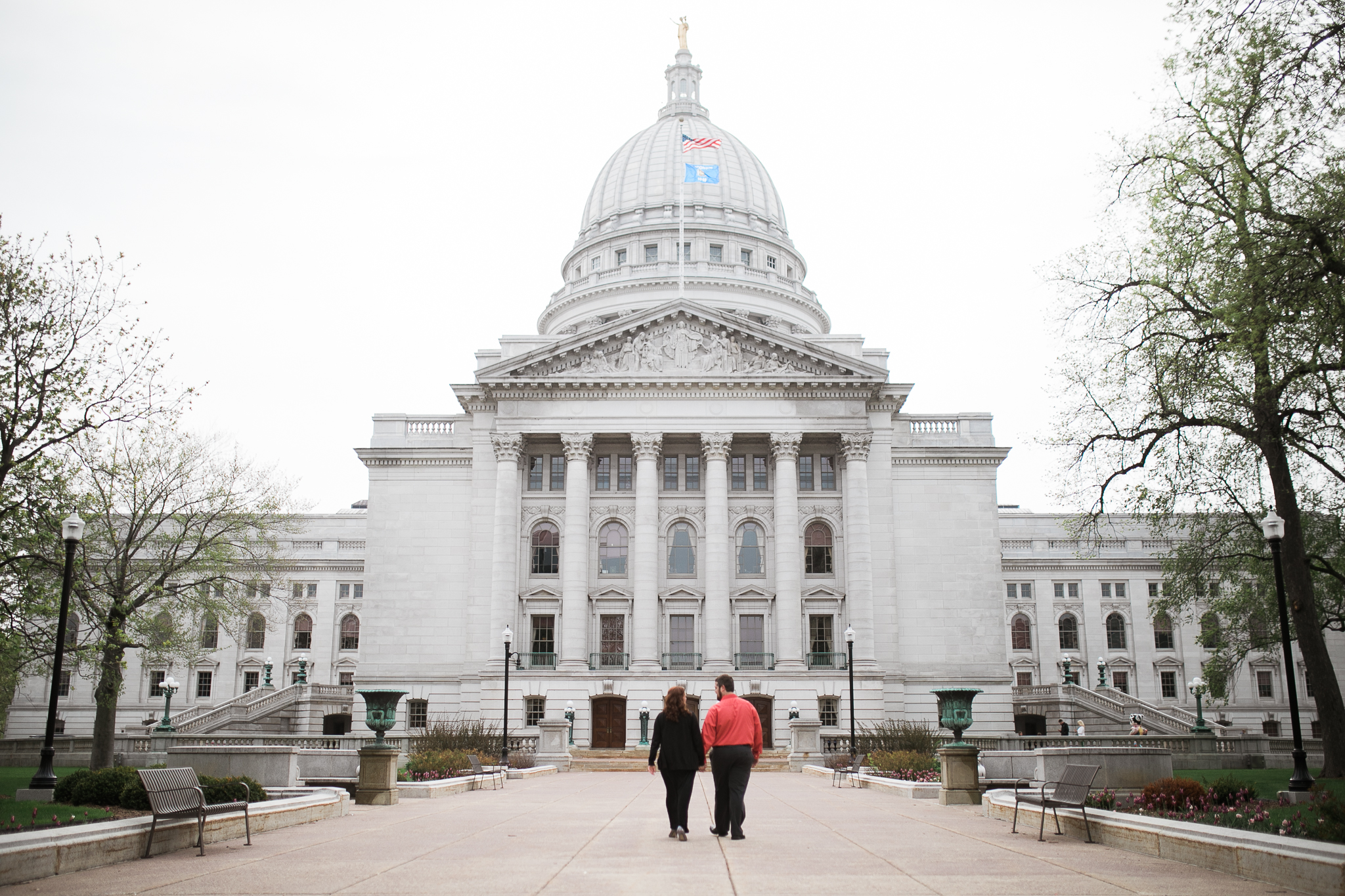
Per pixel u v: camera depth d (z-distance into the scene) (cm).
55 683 2733
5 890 1377
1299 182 2800
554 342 7312
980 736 5281
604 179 11325
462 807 2750
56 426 3366
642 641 6644
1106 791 2189
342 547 9538
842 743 5441
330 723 7888
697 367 6962
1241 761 5084
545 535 7019
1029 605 9600
